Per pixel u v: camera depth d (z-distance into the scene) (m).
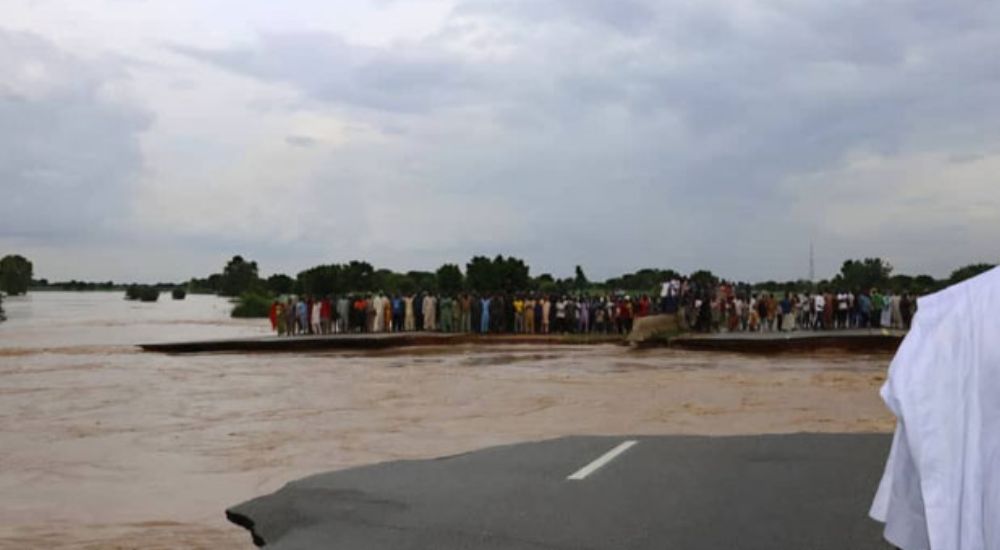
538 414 16.19
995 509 2.27
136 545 7.44
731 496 7.14
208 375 25.41
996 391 2.31
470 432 13.95
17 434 14.38
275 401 18.88
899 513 2.61
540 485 7.70
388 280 113.56
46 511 8.81
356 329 43.41
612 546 5.83
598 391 20.17
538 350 35.94
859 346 34.31
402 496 7.42
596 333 42.97
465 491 7.54
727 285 41.88
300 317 43.25
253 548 7.24
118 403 18.72
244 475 10.67
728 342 34.78
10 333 54.41
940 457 2.33
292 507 7.27
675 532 6.12
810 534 6.03
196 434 14.20
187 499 9.34
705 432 13.42
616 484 7.67
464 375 24.70
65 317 91.94
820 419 15.05
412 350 36.22
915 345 2.48
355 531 6.42
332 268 105.56
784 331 39.81
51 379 24.34
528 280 94.50
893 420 14.84
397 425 14.93
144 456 12.13
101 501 9.30
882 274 67.62
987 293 2.39
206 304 173.00
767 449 9.34
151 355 34.12
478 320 42.56
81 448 12.90
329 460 11.57
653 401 18.08
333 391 20.80
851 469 8.20
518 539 6.04
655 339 37.31
